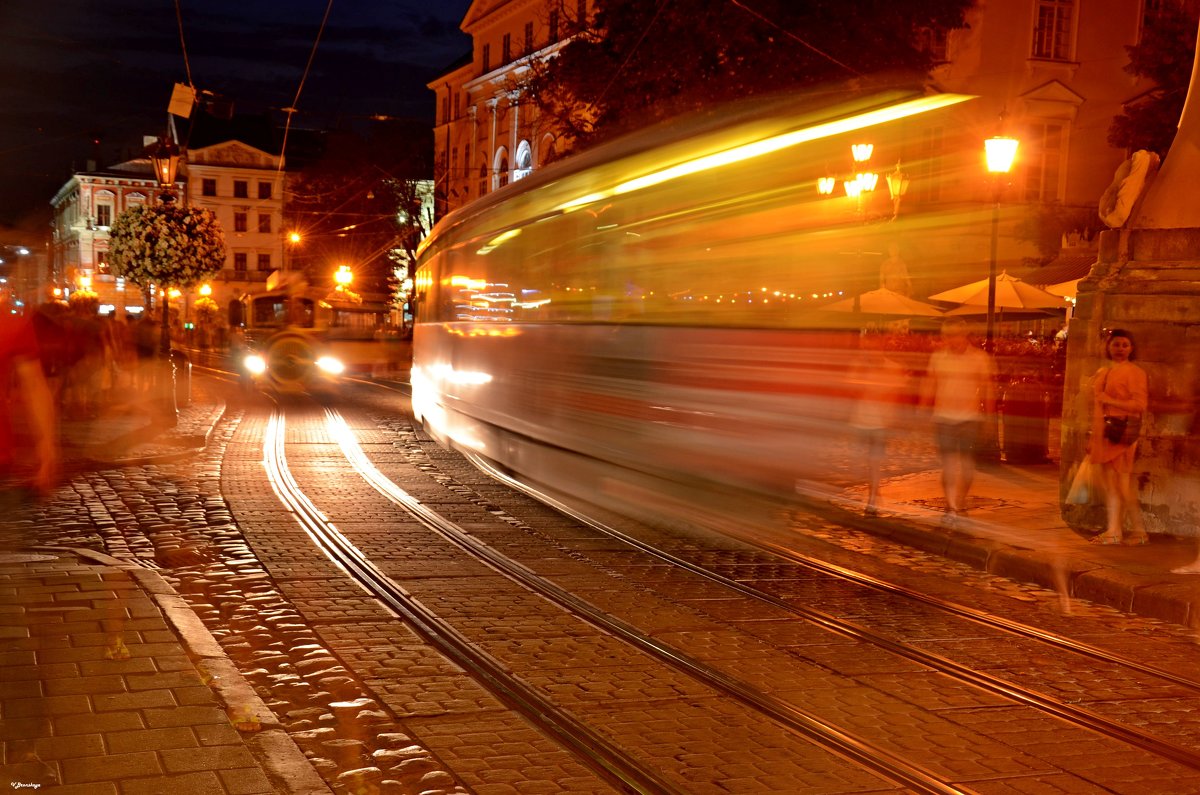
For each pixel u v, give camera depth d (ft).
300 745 16.99
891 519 35.86
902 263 29.48
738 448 26.91
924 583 29.86
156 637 20.77
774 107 26.48
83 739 15.81
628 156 30.58
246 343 101.30
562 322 34.24
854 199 27.68
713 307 27.61
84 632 21.01
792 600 27.12
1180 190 34.96
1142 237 35.37
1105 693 20.93
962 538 33.53
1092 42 103.81
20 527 24.84
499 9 185.57
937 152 28.71
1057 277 69.31
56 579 25.09
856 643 23.71
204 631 21.40
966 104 26.50
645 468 29.60
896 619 25.84
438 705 18.95
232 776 14.73
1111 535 32.91
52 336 47.75
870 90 26.48
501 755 16.79
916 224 29.71
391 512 38.11
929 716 19.26
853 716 19.15
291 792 14.46
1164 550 32.32
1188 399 33.94
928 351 37.04
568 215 33.86
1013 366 59.21
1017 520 37.11
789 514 33.50
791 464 27.09
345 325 103.24
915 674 21.65
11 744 15.56
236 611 24.76
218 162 288.51
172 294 131.95
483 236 43.86
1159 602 26.76
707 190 27.76
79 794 14.03
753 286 26.73
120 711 16.94
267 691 19.53
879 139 27.48
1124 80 104.73
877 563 32.01
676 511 28.63
